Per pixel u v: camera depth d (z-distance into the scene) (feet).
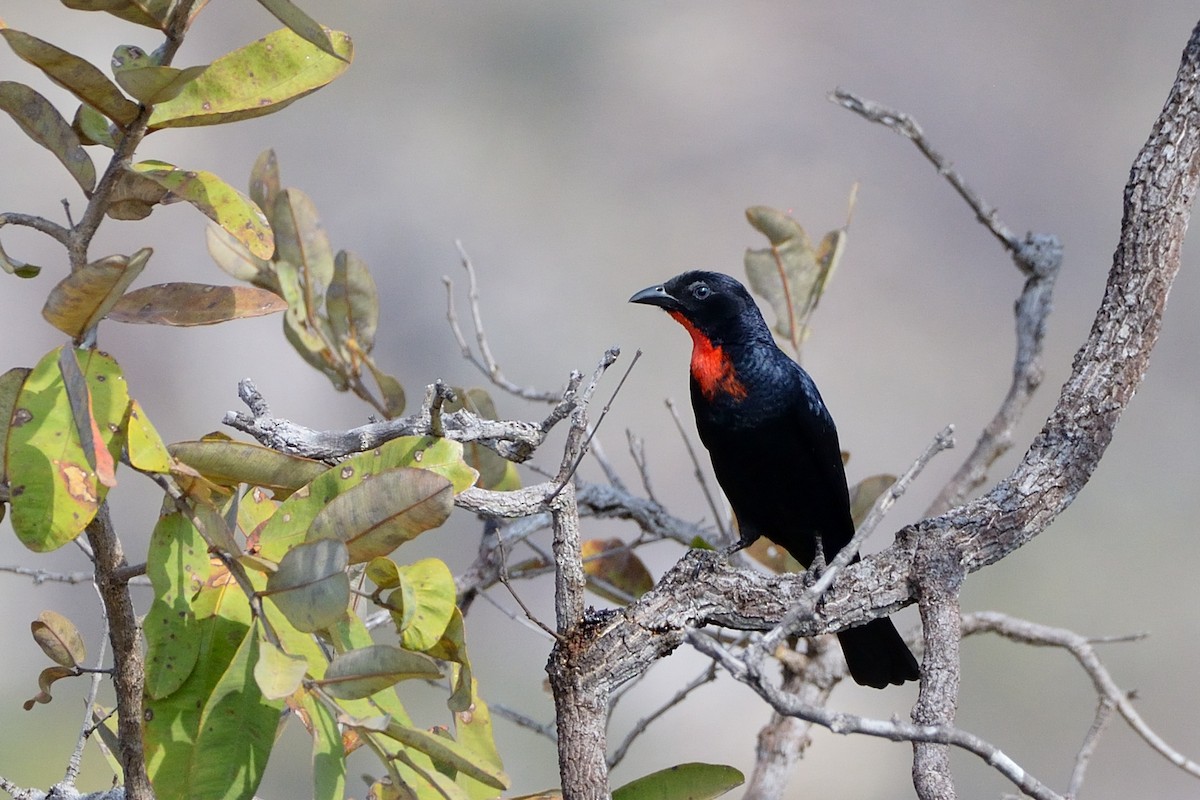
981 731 51.75
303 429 16.07
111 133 14.80
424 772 13.35
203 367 63.10
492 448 15.96
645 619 15.80
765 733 23.62
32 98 13.85
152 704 13.71
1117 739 51.67
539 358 67.15
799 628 16.12
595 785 15.03
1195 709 53.93
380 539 13.51
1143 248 16.61
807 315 25.99
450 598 13.53
